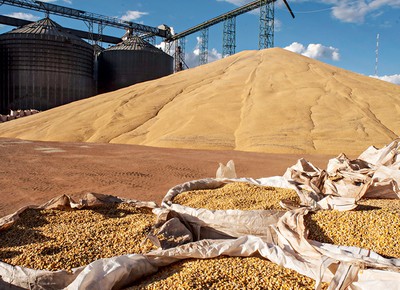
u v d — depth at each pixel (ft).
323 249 12.94
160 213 16.49
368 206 17.46
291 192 20.57
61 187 31.55
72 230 15.99
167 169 41.32
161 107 101.65
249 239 13.92
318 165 47.39
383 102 93.09
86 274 11.53
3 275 12.04
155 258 13.19
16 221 17.26
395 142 26.53
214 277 12.12
